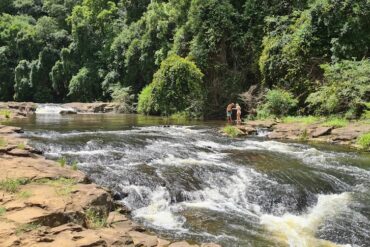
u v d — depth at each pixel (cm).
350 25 2312
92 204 750
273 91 2462
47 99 4653
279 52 2583
